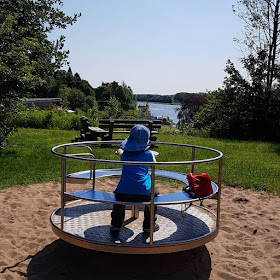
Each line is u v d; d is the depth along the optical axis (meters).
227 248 3.09
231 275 2.58
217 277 2.57
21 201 4.10
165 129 15.50
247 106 12.95
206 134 13.45
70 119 13.98
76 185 4.95
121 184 2.62
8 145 8.16
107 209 3.39
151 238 2.42
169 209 3.46
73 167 5.88
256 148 9.35
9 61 6.80
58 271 2.59
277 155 8.10
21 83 6.91
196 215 3.27
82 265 2.68
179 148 8.41
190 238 2.65
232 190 4.96
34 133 11.16
